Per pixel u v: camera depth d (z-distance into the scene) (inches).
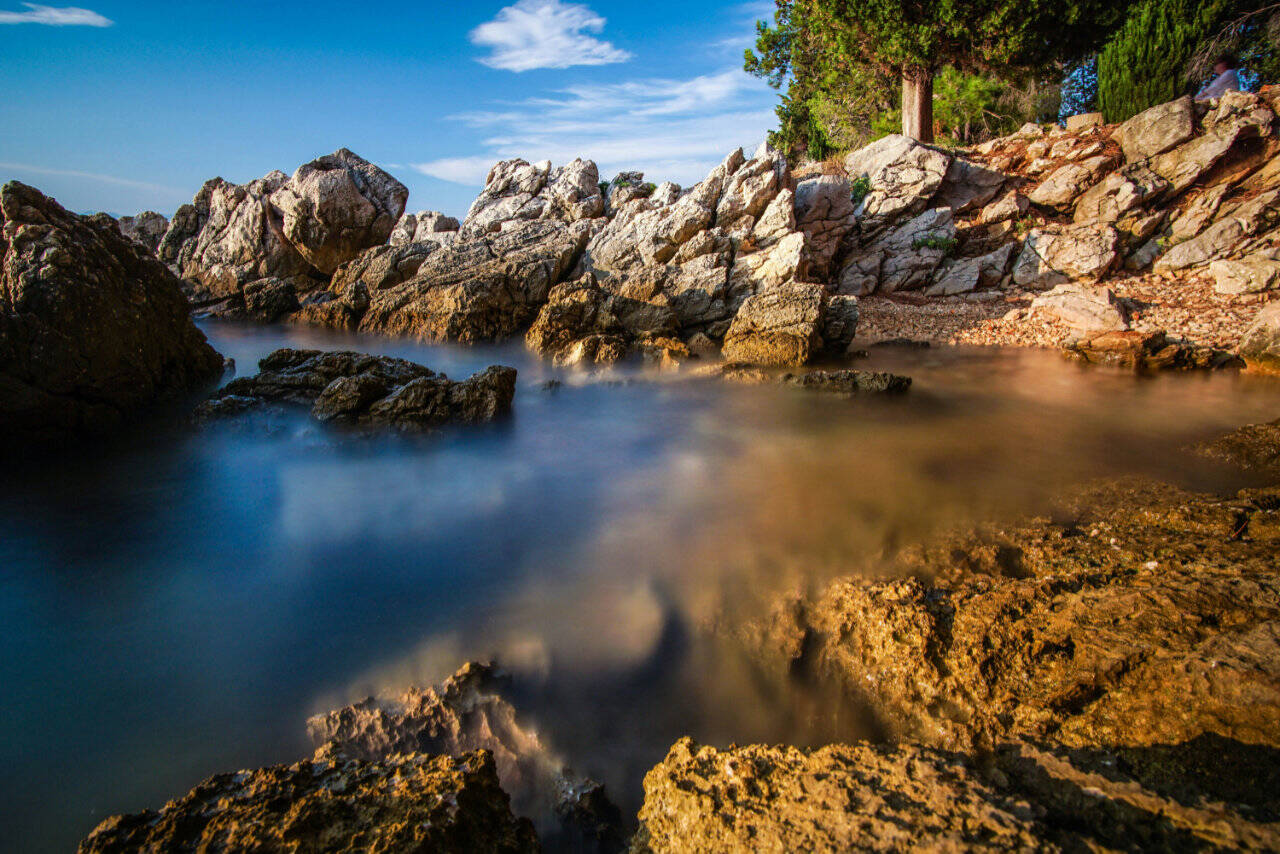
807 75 1272.1
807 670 160.4
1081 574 173.5
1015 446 316.2
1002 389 441.7
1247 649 121.6
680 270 630.5
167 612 183.9
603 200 877.2
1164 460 288.4
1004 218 794.2
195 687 154.8
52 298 303.3
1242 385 438.6
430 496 267.3
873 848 82.0
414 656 165.3
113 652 167.0
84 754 135.6
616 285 647.1
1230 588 147.8
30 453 295.3
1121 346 503.8
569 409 398.0
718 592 189.0
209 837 90.4
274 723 144.3
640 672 160.6
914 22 885.2
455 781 101.2
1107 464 284.8
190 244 911.0
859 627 162.4
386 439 326.0
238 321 777.6
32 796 126.3
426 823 91.4
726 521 239.0
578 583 199.2
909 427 355.3
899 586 170.9
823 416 380.8
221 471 288.4
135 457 301.3
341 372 380.2
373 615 183.3
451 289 623.2
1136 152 775.1
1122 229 733.9
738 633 171.0
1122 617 142.8
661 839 100.3
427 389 348.8
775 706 152.6
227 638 172.4
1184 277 673.6
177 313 406.9
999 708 131.6
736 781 100.9
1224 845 81.5
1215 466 277.9
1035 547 196.4
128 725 143.2
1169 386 440.8
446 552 219.9
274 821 92.9
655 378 474.9
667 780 105.4
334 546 224.2
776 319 534.6
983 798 89.4
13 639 171.2
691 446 330.0
